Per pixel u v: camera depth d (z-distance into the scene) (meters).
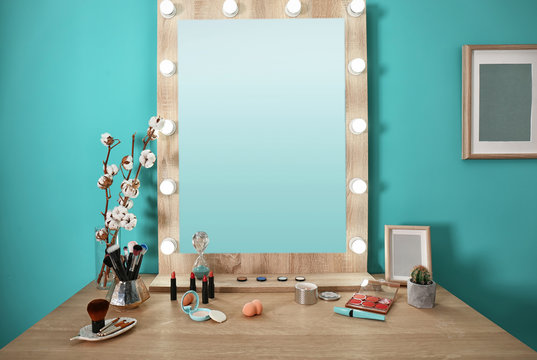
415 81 1.31
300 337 0.87
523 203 1.31
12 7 1.30
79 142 1.32
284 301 1.09
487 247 1.32
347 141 1.29
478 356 0.79
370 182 1.32
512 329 1.33
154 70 1.31
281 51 1.28
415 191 1.32
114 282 1.04
